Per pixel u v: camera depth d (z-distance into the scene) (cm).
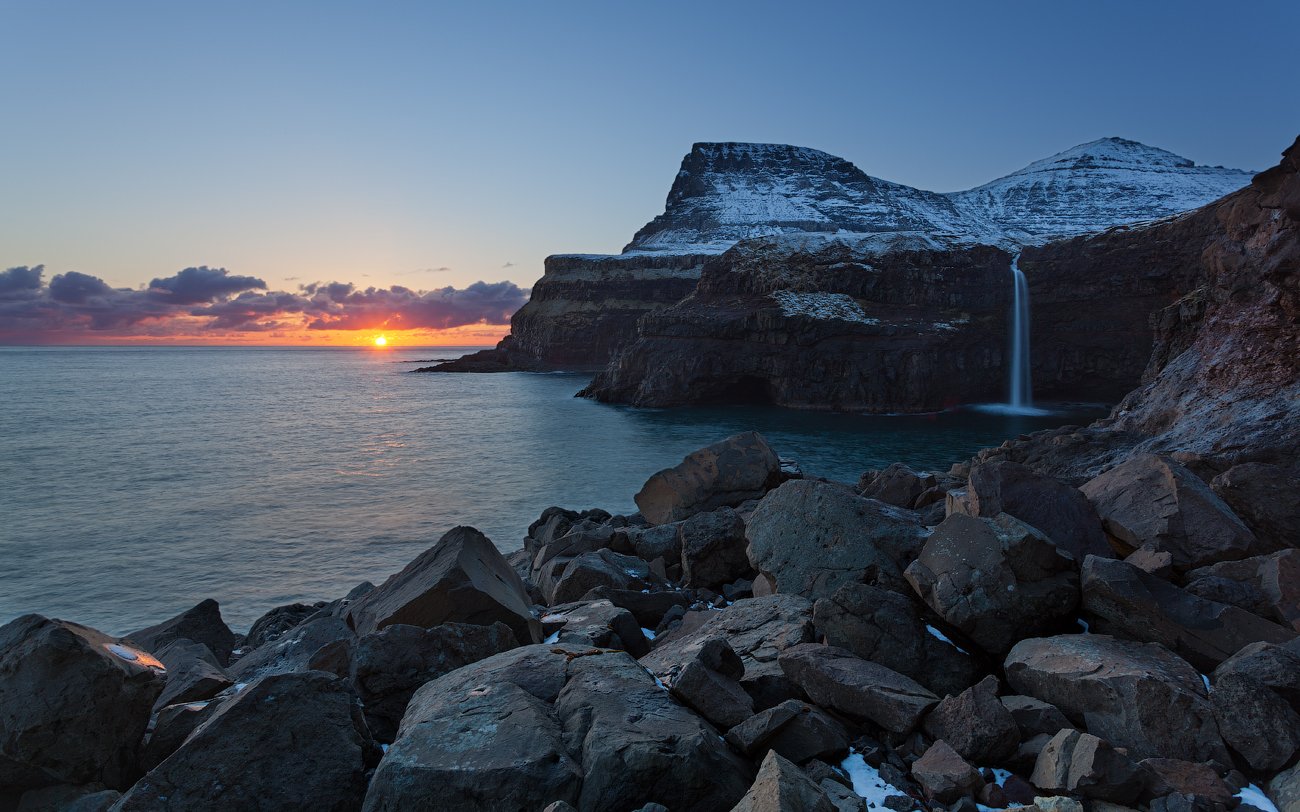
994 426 9212
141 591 2955
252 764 639
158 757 732
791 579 1102
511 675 754
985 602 852
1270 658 716
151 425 9688
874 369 11112
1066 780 616
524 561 2256
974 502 1070
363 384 19038
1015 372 11731
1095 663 750
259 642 1709
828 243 13862
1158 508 1033
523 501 4719
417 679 821
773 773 554
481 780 588
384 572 3195
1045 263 11675
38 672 674
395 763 614
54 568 3275
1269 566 899
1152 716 684
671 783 594
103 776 700
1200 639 802
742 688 768
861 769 685
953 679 820
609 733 627
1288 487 1092
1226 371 3095
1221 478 1134
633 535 1720
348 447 7475
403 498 4831
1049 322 11662
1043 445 3391
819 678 768
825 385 11375
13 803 676
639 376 12719
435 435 8438
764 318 11700
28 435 8612
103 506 4653
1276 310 2994
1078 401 11900
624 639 1066
